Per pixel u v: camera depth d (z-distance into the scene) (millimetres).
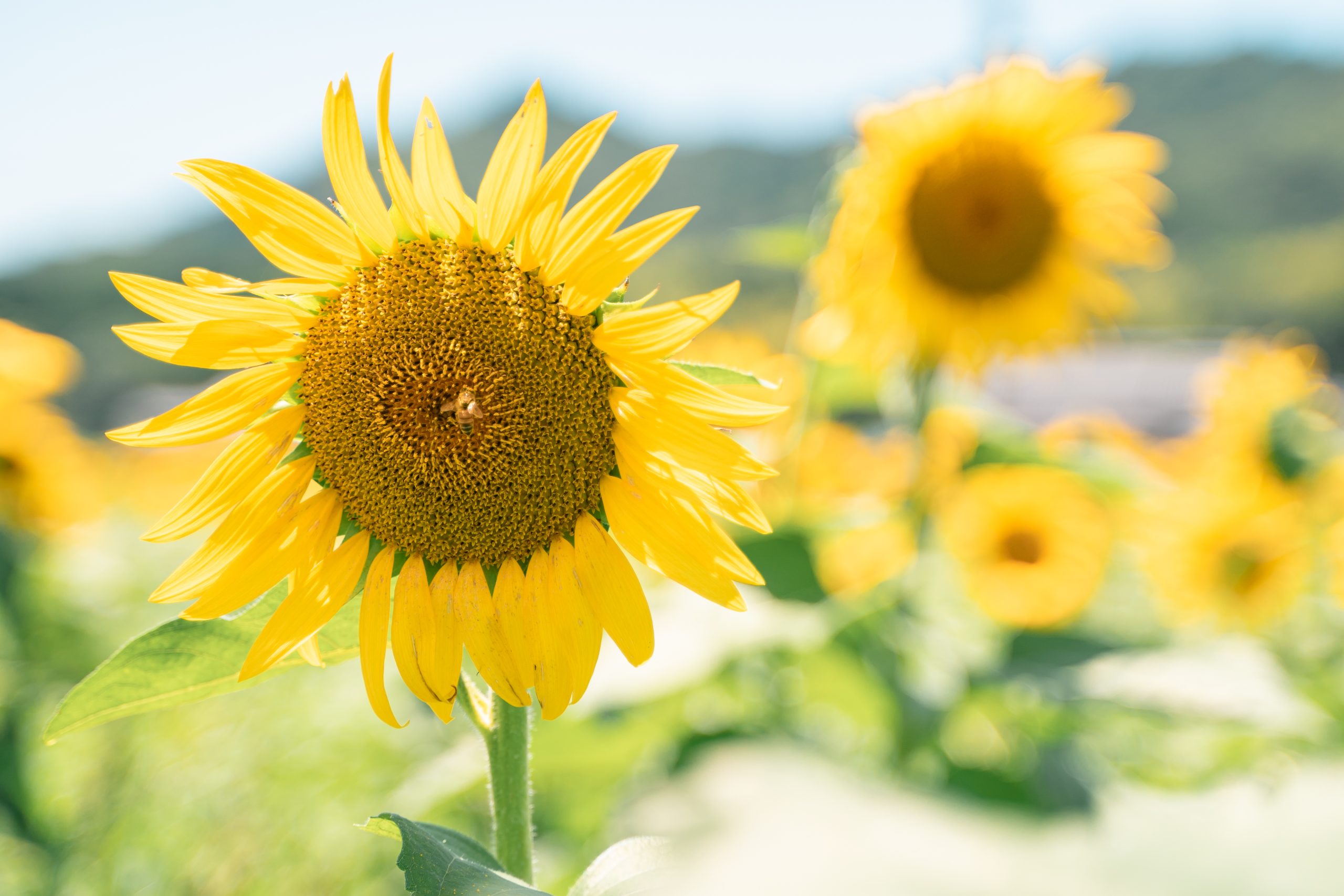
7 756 4742
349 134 1955
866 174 4637
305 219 2012
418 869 1617
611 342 2037
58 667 5883
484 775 3580
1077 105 4801
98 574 7496
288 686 5723
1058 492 5543
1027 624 5207
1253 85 91062
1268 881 1978
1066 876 2064
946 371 5188
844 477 6535
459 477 2096
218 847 4391
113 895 4215
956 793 2672
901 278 4809
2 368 6332
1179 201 73125
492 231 2049
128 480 12078
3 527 6121
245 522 2117
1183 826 2207
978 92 4816
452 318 2080
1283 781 2350
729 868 2043
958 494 5445
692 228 76500
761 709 4449
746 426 1982
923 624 4695
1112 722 4562
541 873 3869
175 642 1983
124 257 84062
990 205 4742
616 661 3852
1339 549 5488
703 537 2039
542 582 2121
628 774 4160
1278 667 4559
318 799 4707
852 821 2258
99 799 4730
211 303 2049
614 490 2111
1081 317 5016
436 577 2143
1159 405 14242
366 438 2113
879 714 4457
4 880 4289
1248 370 5887
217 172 1953
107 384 40062
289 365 2141
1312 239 53812
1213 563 5555
